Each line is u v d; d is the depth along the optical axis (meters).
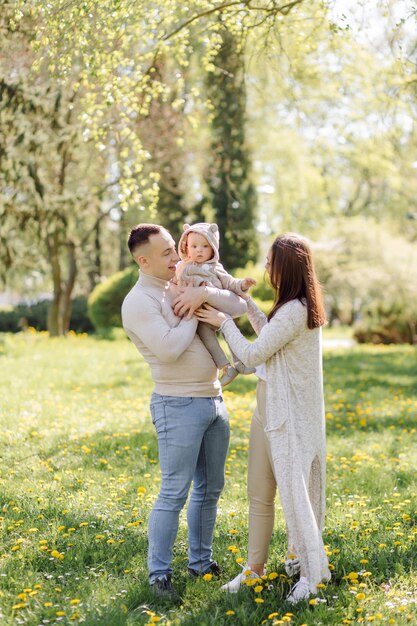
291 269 3.80
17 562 4.20
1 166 12.31
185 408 3.94
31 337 21.61
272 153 28.42
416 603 3.69
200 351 3.99
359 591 3.86
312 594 3.70
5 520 4.90
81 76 8.07
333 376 14.16
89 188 18.58
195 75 13.78
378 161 20.53
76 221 19.89
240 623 3.56
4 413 8.65
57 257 21.39
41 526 4.84
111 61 8.05
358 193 37.28
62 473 6.25
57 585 3.94
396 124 11.18
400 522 5.06
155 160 19.78
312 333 3.84
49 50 7.31
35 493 5.59
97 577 4.06
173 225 24.73
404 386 13.02
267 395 3.81
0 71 9.59
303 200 30.88
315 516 3.93
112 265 36.88
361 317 26.38
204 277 3.98
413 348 21.66
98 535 4.58
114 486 5.89
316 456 3.90
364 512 5.29
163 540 3.93
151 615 3.52
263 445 3.93
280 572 4.16
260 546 3.98
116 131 9.45
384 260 22.73
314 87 10.92
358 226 23.70
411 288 22.52
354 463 7.07
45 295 41.38
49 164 15.38
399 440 8.27
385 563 4.24
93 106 8.79
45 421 8.45
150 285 4.01
